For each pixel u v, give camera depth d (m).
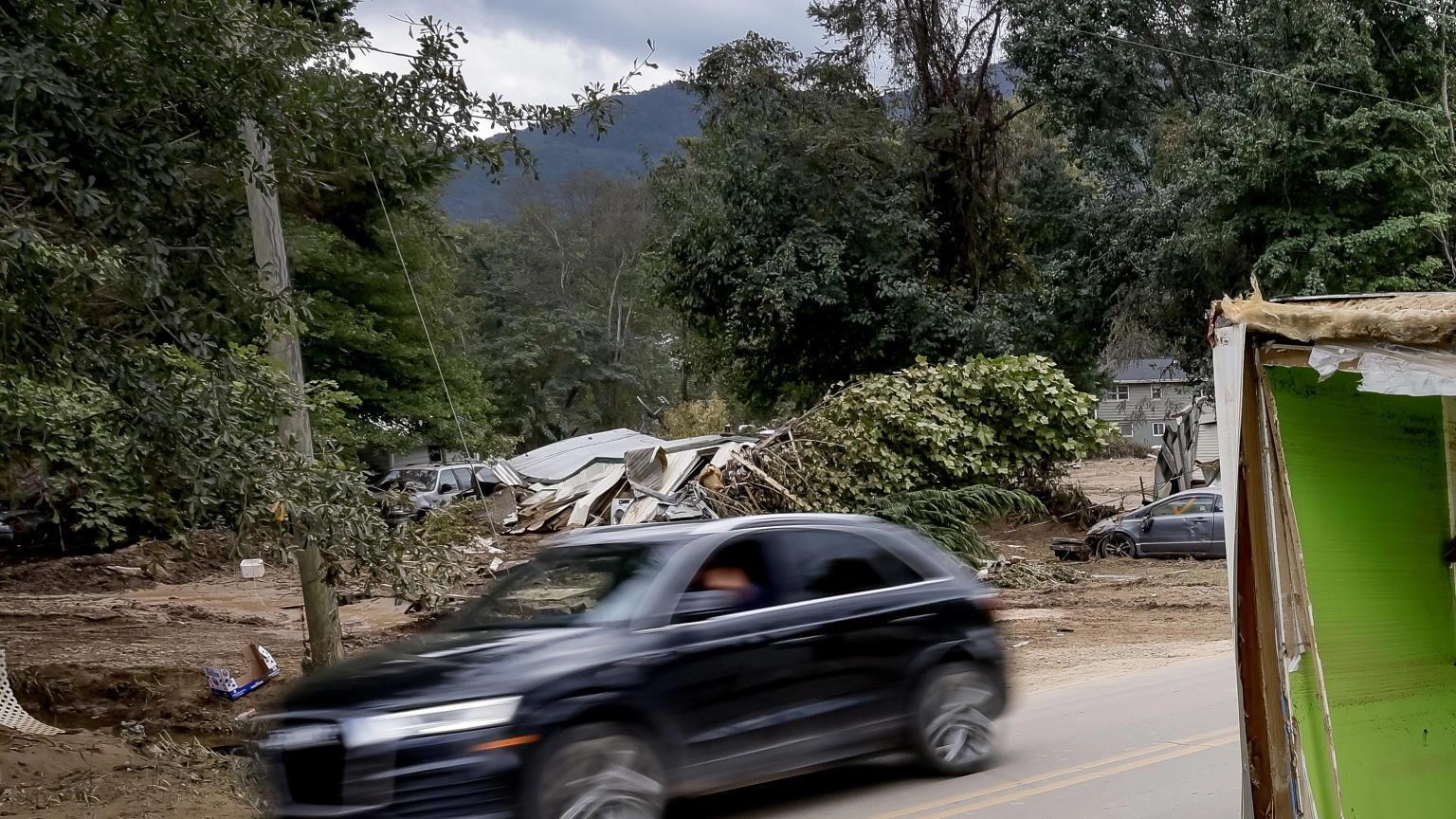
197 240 9.33
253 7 9.59
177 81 9.05
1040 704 10.35
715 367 37.88
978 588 8.05
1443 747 4.47
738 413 63.34
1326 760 4.18
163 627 18.59
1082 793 7.18
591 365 79.44
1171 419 32.03
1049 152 37.00
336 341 34.09
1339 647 4.30
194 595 22.83
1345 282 28.20
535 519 29.59
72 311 8.12
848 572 7.41
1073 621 16.31
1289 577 4.21
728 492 22.67
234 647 16.42
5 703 11.43
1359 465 4.41
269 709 6.34
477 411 40.31
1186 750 8.19
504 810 5.66
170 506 9.07
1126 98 34.84
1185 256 30.86
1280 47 29.48
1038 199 36.34
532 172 11.16
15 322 7.59
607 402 82.25
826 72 33.19
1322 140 27.95
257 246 11.35
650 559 6.84
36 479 12.40
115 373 8.41
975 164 34.28
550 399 77.25
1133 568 22.78
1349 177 27.36
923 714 7.47
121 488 10.02
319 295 33.53
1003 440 24.25
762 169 32.28
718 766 6.46
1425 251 29.17
